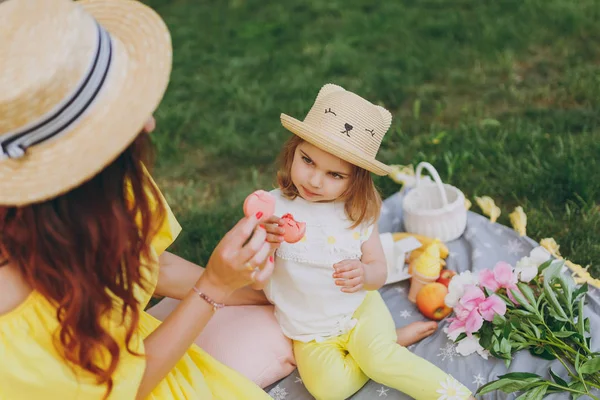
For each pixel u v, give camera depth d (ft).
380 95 13.50
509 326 6.94
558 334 6.91
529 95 12.75
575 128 11.59
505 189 10.37
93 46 4.33
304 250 7.05
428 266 7.97
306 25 16.65
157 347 5.20
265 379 7.14
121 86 4.48
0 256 4.56
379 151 11.82
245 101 13.79
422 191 9.27
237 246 5.08
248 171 11.87
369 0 17.44
